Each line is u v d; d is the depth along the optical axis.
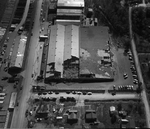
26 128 138.62
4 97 153.62
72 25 195.88
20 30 197.88
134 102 151.50
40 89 157.88
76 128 139.00
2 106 148.50
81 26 198.75
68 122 141.62
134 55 180.75
